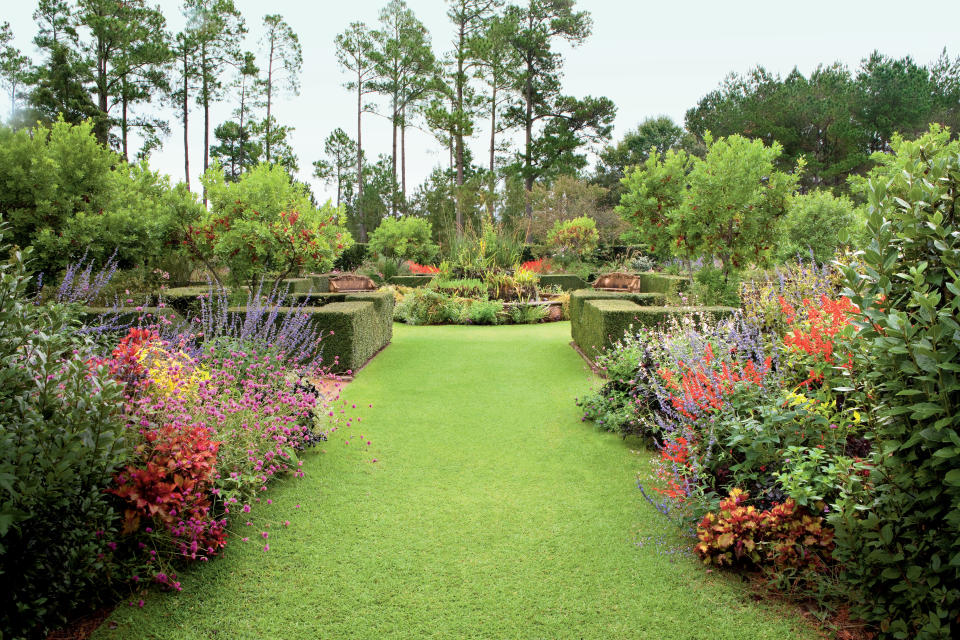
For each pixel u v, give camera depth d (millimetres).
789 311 4336
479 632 2246
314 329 6781
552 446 4391
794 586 2445
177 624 2271
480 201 24922
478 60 29516
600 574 2641
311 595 2479
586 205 25578
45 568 2053
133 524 2402
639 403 4523
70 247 6586
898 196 2174
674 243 8555
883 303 1952
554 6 31781
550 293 14008
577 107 32125
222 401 3529
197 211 8039
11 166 6516
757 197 7734
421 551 2852
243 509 2986
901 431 1914
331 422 4688
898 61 26000
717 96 31016
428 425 4926
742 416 3051
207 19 27516
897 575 1962
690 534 2918
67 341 2326
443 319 12047
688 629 2254
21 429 1980
